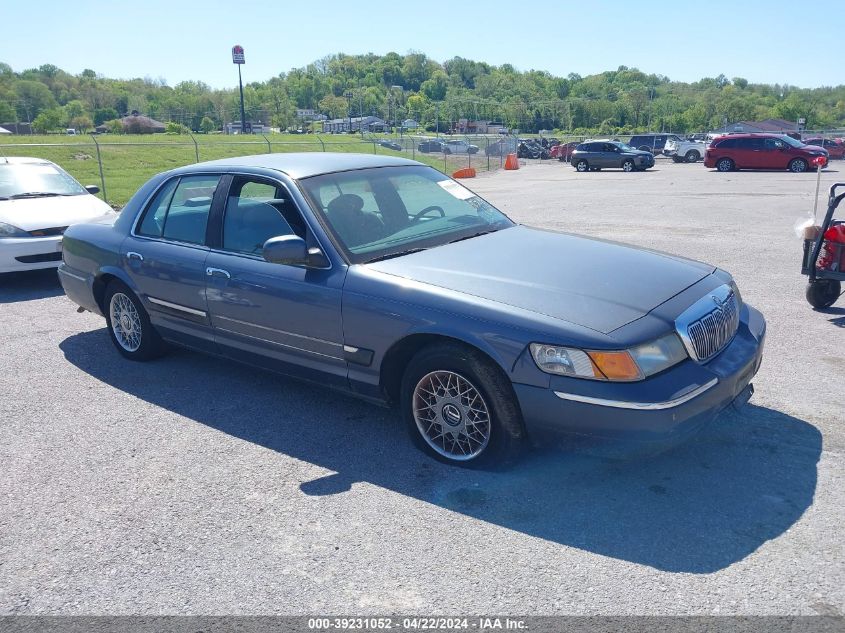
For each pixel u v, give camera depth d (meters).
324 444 4.40
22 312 7.84
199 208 5.20
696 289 4.03
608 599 2.90
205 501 3.79
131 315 5.92
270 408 4.98
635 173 33.91
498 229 4.95
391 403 4.33
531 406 3.60
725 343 3.98
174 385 5.48
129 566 3.25
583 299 3.74
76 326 7.23
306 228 4.47
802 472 3.84
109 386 5.50
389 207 4.79
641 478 3.83
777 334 6.29
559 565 3.12
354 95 186.88
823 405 4.70
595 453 3.56
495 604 2.89
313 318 4.36
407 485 3.87
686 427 3.49
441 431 4.09
